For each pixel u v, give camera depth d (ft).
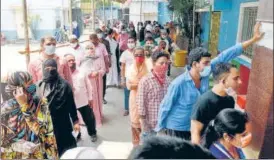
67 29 34.19
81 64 14.35
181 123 7.46
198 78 7.34
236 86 6.32
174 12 35.06
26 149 7.03
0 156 6.94
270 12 4.79
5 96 7.02
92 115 12.32
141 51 10.93
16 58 12.44
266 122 4.65
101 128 13.66
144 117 9.23
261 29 5.11
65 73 11.64
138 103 9.27
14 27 12.91
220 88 6.24
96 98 14.16
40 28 35.63
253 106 5.16
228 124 4.81
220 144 4.89
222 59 7.20
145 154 3.52
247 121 4.92
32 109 7.16
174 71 18.08
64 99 8.87
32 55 14.11
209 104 6.17
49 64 8.72
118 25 47.96
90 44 15.08
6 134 7.00
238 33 16.98
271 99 4.60
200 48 7.38
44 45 11.03
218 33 23.34
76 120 9.68
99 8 54.90
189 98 7.32
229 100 6.26
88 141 11.91
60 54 13.66
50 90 8.70
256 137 4.87
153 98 9.13
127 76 11.12
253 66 5.37
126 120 14.69
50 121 7.50
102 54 16.40
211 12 22.63
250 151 4.83
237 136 4.83
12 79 6.89
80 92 12.16
